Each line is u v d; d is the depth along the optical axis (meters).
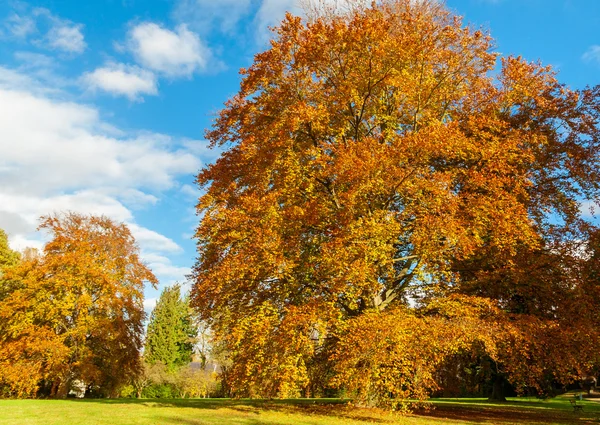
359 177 13.81
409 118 18.05
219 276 13.81
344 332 14.06
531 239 15.32
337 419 14.25
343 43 16.38
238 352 14.20
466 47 18.12
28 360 29.00
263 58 17.41
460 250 14.27
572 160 17.38
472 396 38.81
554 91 18.23
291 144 16.33
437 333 12.88
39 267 31.25
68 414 15.03
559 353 14.52
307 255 15.45
